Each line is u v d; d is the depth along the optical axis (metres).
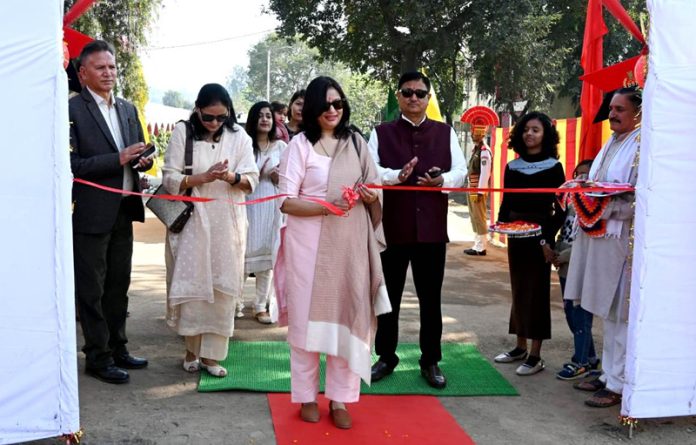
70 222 3.07
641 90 3.84
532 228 4.23
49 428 3.09
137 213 4.16
